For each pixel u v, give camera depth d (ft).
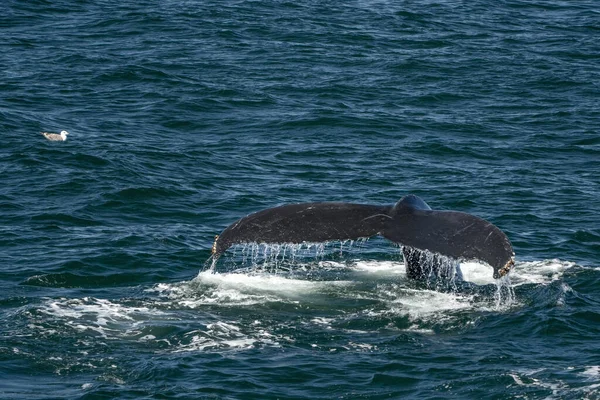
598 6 633.61
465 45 523.70
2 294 212.02
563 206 292.61
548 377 171.42
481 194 303.89
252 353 180.75
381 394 167.73
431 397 166.20
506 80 458.91
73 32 523.70
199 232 263.70
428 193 304.91
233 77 448.65
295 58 487.20
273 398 166.30
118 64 460.96
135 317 194.80
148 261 236.22
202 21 552.00
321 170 328.70
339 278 217.15
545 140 370.32
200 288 211.20
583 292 214.07
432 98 427.33
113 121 378.32
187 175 315.58
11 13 554.46
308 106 408.26
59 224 264.93
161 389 167.43
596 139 371.56
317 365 176.86
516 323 194.29
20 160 318.45
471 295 207.41
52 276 223.92
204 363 176.55
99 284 221.66
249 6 590.55
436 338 187.83
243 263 232.32
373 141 365.61
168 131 371.76
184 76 446.19
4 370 172.65
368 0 622.95
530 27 572.10
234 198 295.48
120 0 597.11
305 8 591.37
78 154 325.83
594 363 177.68
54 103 397.80
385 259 234.58
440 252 176.86
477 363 177.47
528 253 248.11
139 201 287.89
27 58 467.93
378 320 194.49
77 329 188.34
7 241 248.93
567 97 433.48
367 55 497.87
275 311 198.49
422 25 565.94
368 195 303.27
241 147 353.31
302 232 185.78
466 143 364.38
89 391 166.20
